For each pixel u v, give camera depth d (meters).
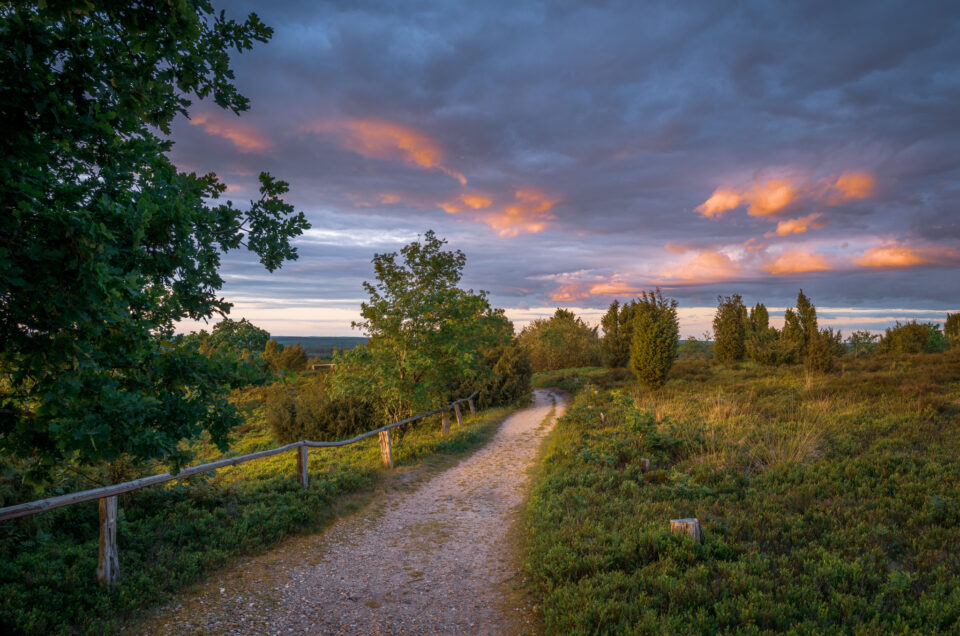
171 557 5.53
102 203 2.56
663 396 19.69
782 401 15.16
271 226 4.68
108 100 3.04
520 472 11.12
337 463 11.30
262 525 6.75
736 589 4.44
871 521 5.93
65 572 4.75
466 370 15.16
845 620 3.87
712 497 7.34
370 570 5.93
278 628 4.50
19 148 2.59
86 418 2.62
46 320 2.53
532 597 5.05
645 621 3.91
